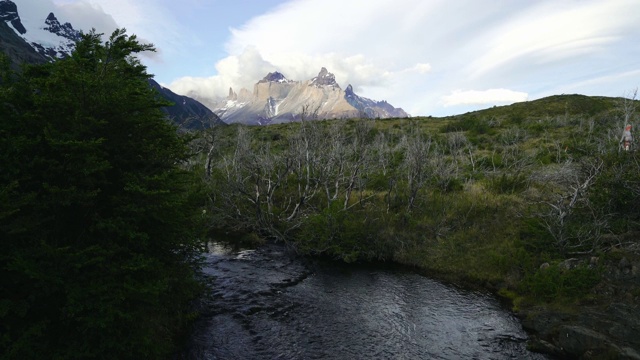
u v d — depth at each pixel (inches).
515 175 925.8
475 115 2699.3
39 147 278.8
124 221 304.5
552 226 584.1
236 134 1311.5
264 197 933.2
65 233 293.9
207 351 374.3
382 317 467.2
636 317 380.5
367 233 724.7
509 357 382.3
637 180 566.6
